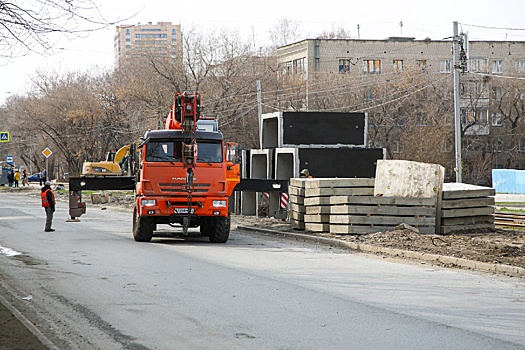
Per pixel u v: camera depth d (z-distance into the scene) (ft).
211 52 206.90
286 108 217.15
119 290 38.27
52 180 329.52
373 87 217.97
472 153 240.12
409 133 211.61
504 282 41.24
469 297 35.81
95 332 28.37
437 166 68.23
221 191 64.39
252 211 108.37
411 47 276.00
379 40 273.95
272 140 114.42
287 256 54.70
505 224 83.35
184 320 30.27
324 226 71.56
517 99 234.79
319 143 105.50
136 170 69.41
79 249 59.77
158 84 209.05
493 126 240.94
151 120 207.92
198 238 72.13
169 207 63.16
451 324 29.04
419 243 58.85
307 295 36.24
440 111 217.36
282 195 90.43
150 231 66.49
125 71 254.27
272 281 41.14
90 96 255.50
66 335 27.94
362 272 45.32
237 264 49.39
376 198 66.39
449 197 68.18
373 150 104.99
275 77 219.20
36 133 283.38
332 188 71.72
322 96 218.38
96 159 263.90
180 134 64.03
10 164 268.62
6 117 326.65
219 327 28.78
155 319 30.60
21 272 45.70
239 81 205.16
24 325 28.12
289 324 29.22
